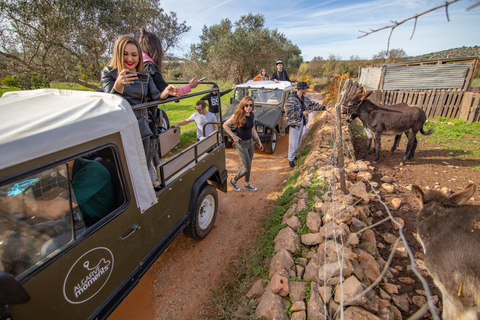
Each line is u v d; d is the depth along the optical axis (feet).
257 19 71.10
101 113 6.46
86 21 28.40
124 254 7.50
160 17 35.19
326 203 12.46
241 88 29.50
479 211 6.05
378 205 15.08
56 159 5.34
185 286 10.87
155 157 10.31
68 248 5.72
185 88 9.80
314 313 7.58
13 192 4.91
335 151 16.61
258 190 18.83
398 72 41.24
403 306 8.54
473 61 36.32
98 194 7.01
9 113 6.21
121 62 8.89
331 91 58.03
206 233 13.32
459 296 6.03
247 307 8.57
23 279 4.91
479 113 32.09
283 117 28.84
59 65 28.55
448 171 19.53
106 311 6.93
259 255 11.27
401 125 19.98
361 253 9.95
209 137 13.23
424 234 7.06
